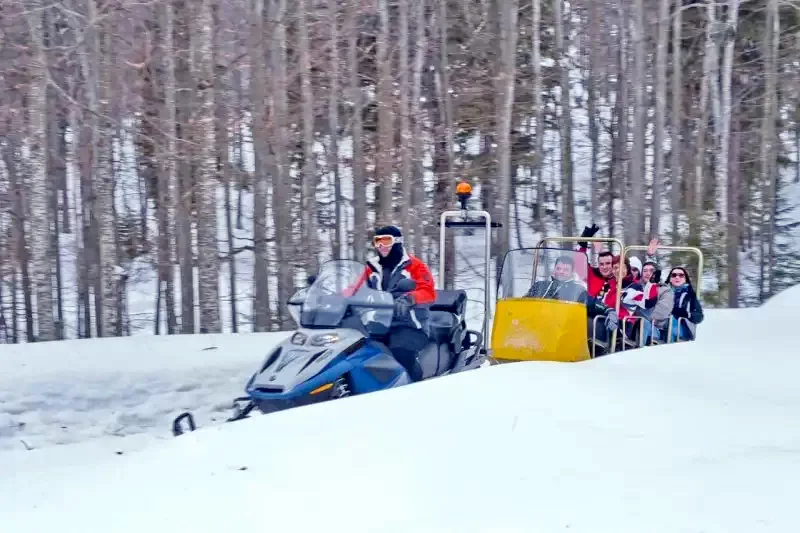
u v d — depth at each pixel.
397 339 7.25
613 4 22.89
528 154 24.48
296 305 7.35
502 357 7.32
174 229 20.22
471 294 20.56
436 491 3.79
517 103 23.25
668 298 8.59
